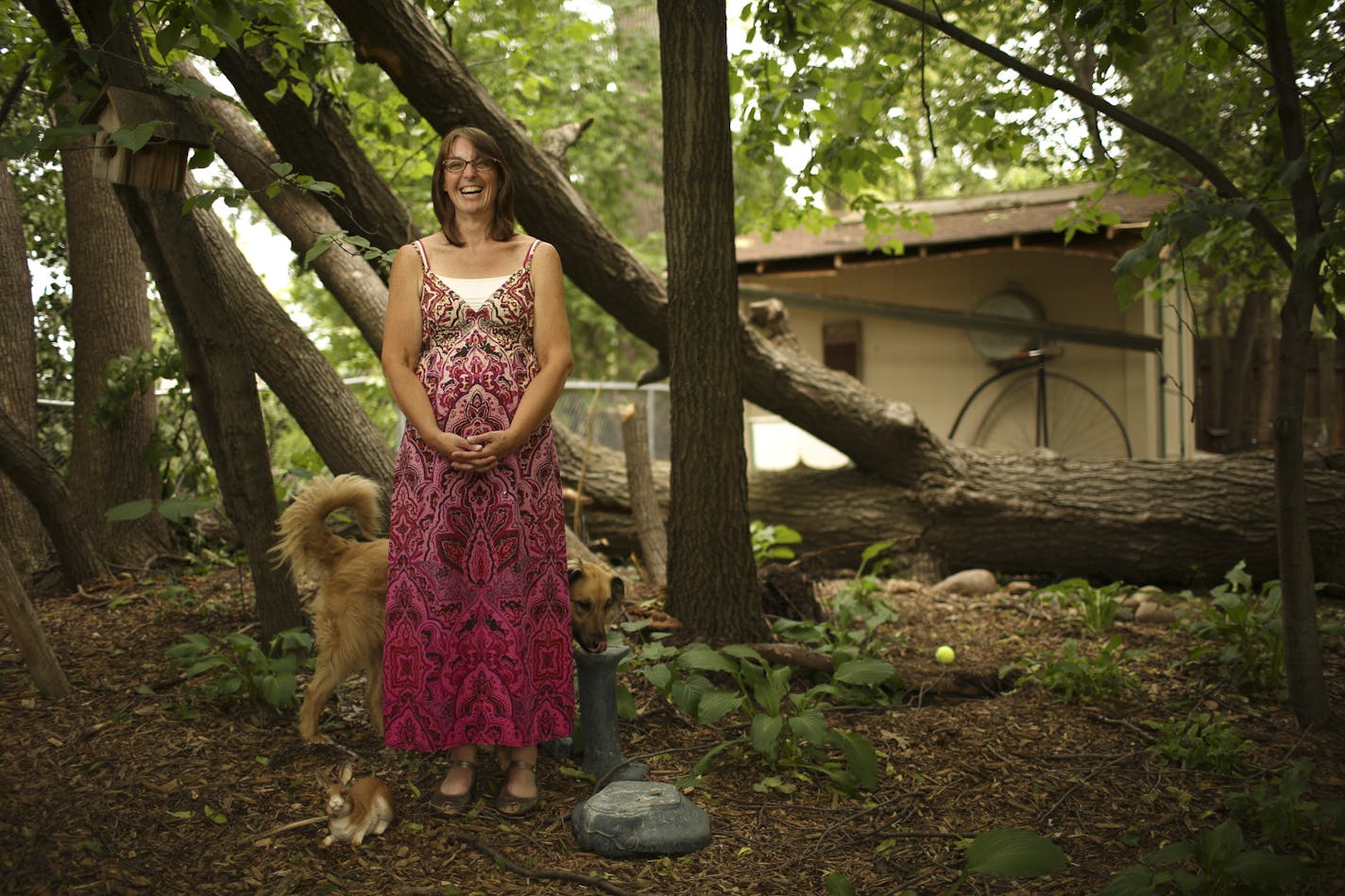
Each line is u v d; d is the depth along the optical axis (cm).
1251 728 394
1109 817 318
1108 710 419
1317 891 261
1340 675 455
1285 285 1022
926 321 1052
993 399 1089
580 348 1722
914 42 707
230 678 364
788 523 743
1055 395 1062
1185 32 520
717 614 453
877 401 707
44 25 321
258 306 500
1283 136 373
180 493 634
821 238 1169
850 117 641
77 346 606
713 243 441
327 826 288
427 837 290
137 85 323
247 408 394
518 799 308
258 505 405
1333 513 630
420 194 1139
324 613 333
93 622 471
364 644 331
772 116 536
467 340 299
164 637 447
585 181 1535
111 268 603
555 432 764
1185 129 794
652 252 1564
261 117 486
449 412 295
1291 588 389
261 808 298
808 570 652
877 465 720
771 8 516
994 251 991
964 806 325
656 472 761
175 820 285
